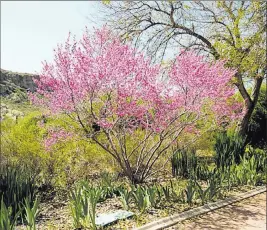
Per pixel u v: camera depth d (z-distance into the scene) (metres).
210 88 7.46
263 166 9.77
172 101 7.54
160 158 10.02
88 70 6.73
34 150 8.62
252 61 11.52
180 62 7.59
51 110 7.27
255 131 15.70
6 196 5.71
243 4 12.75
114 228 5.43
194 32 13.23
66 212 6.29
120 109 7.16
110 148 9.16
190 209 6.44
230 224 5.89
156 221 5.70
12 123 11.96
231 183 8.33
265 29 12.05
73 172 8.64
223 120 10.62
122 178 9.02
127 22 13.15
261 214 6.47
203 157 12.38
